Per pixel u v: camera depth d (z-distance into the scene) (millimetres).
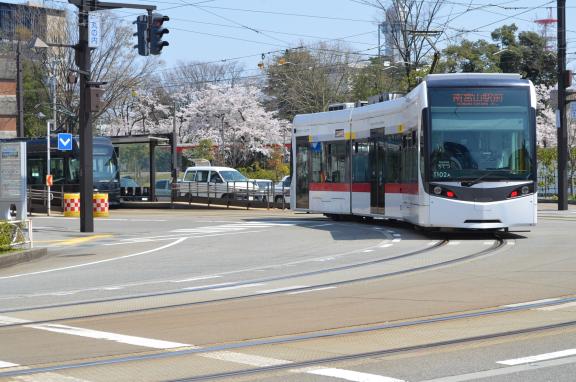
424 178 33312
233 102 126312
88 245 37844
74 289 23453
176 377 12281
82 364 13352
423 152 33500
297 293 20922
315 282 22984
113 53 91250
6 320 18203
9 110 110312
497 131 33188
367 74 105812
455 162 33062
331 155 46250
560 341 13914
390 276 23531
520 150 33125
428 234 37219
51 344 15133
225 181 75938
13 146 40969
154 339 15281
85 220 43969
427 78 34094
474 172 32938
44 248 33812
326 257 29406
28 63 102500
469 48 94875
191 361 13352
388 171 39625
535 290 19906
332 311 17875
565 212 53344
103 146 71250
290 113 125625
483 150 33125
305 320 16859
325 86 109375
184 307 19328
